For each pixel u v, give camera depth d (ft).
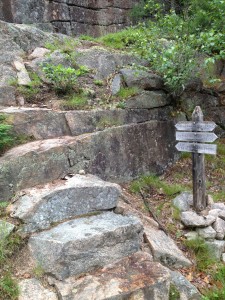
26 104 11.14
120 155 10.59
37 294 6.14
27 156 8.36
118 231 7.07
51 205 7.37
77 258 6.57
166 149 12.28
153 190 10.65
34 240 6.84
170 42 13.58
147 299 6.37
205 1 14.15
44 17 19.69
